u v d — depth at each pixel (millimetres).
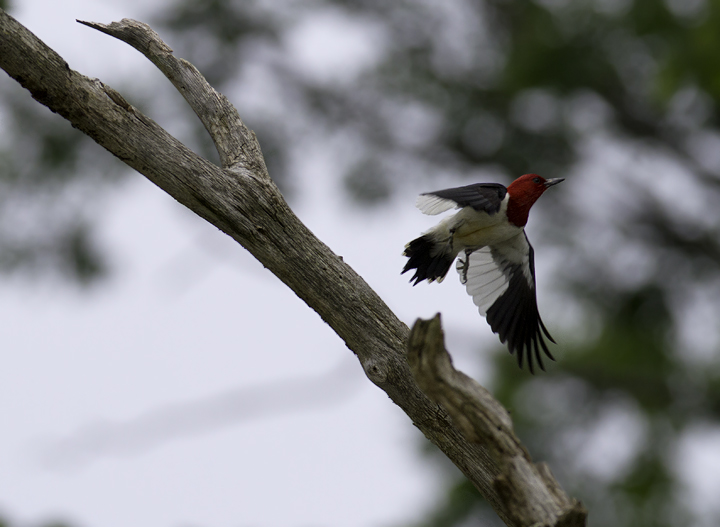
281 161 13008
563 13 12602
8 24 4738
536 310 7422
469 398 4062
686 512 12359
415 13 14211
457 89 14078
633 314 13539
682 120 13984
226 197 5344
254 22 13305
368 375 5621
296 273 5508
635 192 14789
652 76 12719
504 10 13641
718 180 14547
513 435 4039
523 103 13727
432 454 11477
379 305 5605
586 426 12641
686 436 13062
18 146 11750
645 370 13250
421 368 4102
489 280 7469
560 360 12766
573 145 14078
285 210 5465
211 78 13141
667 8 12203
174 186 5289
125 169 11922
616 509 12281
